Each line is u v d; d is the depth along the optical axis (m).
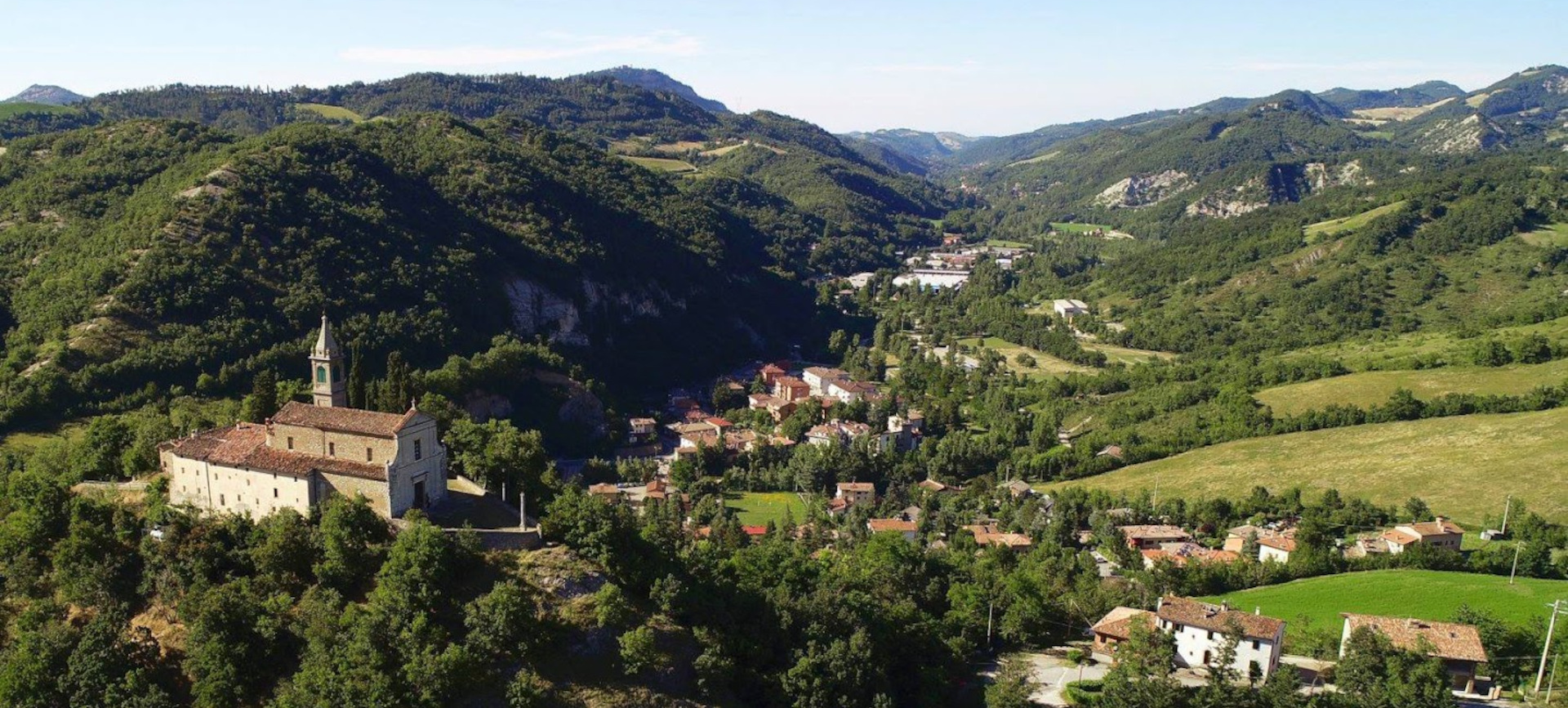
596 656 90.38
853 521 180.50
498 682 85.12
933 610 130.75
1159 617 112.12
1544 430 197.12
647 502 180.88
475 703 83.38
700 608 99.44
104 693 83.06
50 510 98.31
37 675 83.81
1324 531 160.00
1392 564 145.50
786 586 115.25
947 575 141.25
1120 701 96.75
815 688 96.31
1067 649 124.25
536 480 118.06
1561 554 148.00
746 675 98.12
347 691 79.56
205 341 191.50
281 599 87.56
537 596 91.44
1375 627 106.56
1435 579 135.62
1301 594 133.62
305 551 91.94
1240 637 105.38
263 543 92.62
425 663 81.81
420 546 88.75
